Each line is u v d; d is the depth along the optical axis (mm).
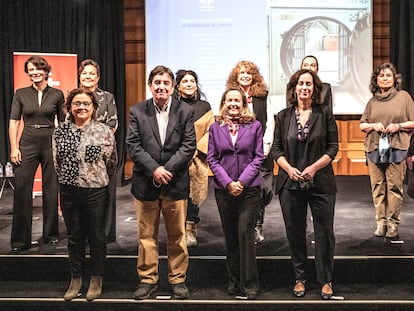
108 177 3666
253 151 3551
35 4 6703
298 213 3574
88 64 4027
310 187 3504
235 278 3666
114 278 3979
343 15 6828
